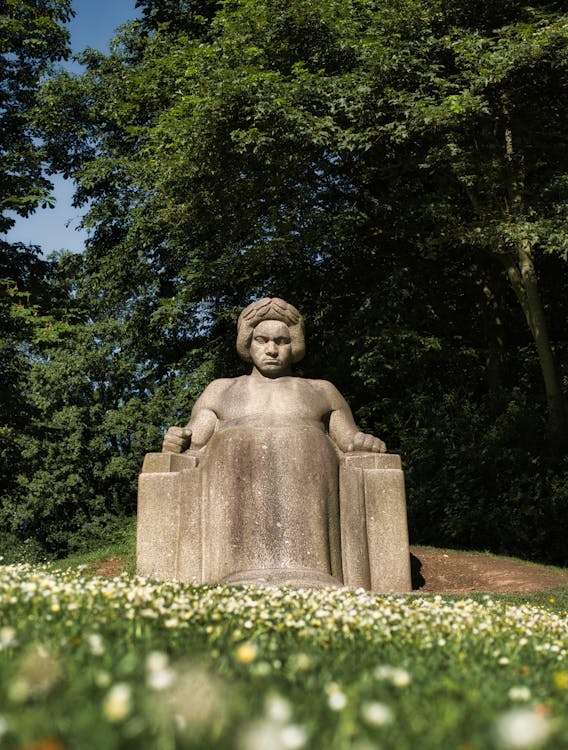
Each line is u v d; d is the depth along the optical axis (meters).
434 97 14.36
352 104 14.02
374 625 4.57
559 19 13.02
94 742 2.05
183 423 19.27
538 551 14.40
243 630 4.13
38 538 29.61
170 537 9.41
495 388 17.48
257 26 15.02
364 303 16.61
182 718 2.23
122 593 4.57
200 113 14.48
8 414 17.88
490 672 3.48
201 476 9.46
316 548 8.95
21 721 2.15
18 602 4.05
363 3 14.64
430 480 15.47
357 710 2.52
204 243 18.17
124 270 22.03
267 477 9.12
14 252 18.06
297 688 2.80
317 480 9.19
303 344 10.44
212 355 19.69
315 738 2.23
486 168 14.04
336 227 16.44
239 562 8.88
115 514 29.62
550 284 18.66
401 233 17.16
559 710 2.73
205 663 3.08
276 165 15.16
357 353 16.33
